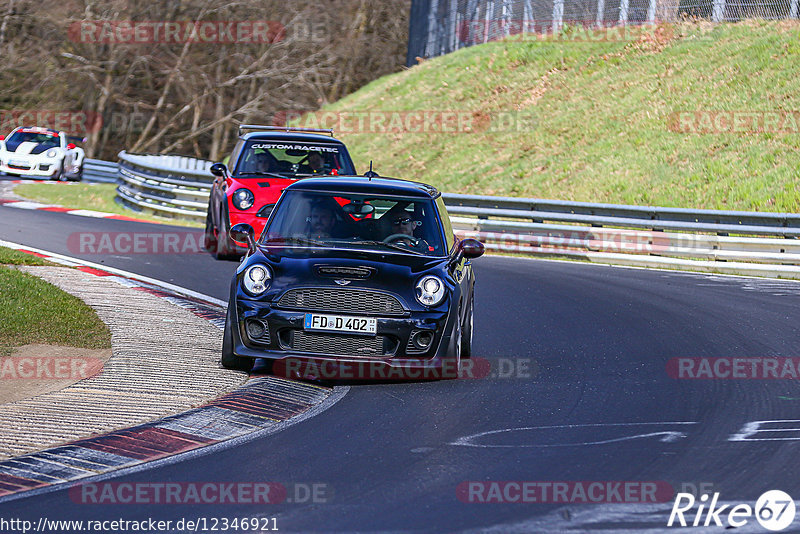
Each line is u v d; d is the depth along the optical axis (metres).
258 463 20.34
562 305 43.72
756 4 105.00
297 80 162.50
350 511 17.31
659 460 20.91
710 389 28.31
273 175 51.19
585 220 62.84
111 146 164.50
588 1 116.75
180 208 75.62
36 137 104.94
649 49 106.69
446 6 142.50
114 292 40.50
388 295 27.69
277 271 28.23
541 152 94.81
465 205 68.31
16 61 148.00
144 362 28.88
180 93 161.75
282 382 27.62
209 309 38.81
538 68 112.50
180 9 160.12
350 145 115.19
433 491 18.56
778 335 37.22
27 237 57.72
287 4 165.38
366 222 30.84
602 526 16.80
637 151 86.88
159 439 21.86
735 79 93.06
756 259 57.03
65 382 26.27
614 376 29.91
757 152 79.06
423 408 25.41
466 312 30.98
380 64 178.62
